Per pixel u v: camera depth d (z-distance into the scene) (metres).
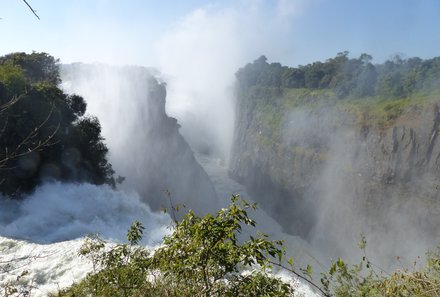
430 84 91.88
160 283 8.48
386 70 114.81
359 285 7.16
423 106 80.94
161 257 7.17
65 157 41.50
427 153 77.56
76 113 50.12
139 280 8.96
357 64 123.00
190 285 6.84
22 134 35.12
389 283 6.84
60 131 40.56
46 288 20.09
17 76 39.31
